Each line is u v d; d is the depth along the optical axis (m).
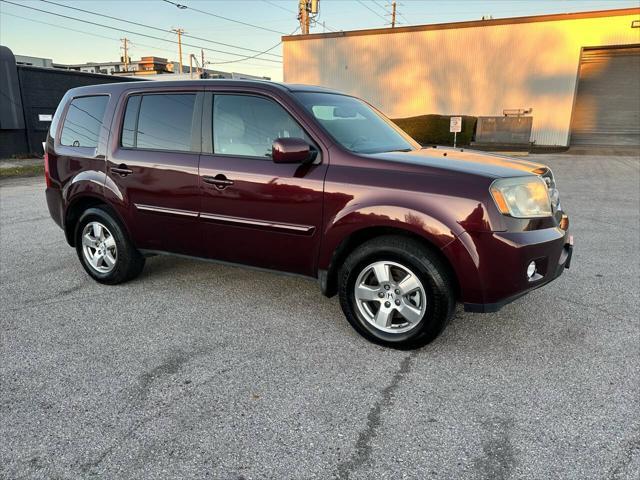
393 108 27.73
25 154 17.55
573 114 25.19
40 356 3.23
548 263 3.19
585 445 2.34
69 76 18.70
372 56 27.61
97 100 4.55
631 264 5.21
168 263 5.24
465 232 2.97
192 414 2.60
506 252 2.96
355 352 3.28
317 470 2.19
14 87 16.75
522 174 3.21
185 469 2.19
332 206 3.32
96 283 4.66
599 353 3.24
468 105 25.92
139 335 3.54
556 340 3.43
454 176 3.09
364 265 3.30
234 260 3.89
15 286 4.58
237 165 3.69
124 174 4.22
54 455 2.28
